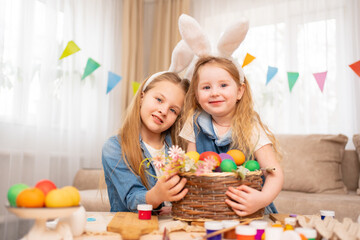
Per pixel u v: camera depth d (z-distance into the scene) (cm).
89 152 298
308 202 188
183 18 110
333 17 289
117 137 119
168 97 116
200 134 114
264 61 310
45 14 261
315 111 286
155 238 69
